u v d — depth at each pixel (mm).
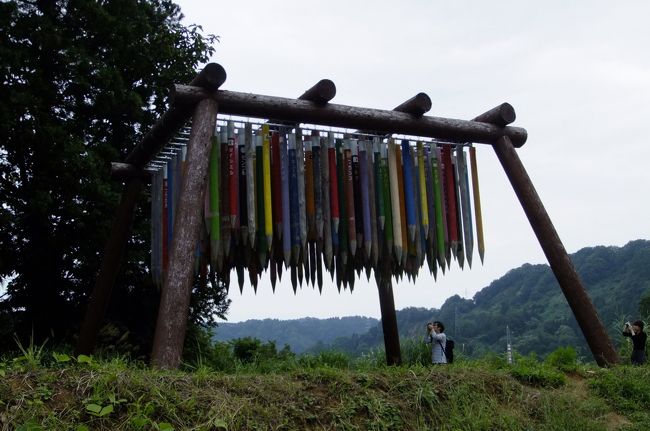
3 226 13945
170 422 5305
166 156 10727
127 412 5258
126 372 5680
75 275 15867
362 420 6199
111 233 11125
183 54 17516
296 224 9297
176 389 5715
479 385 7215
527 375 7777
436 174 10359
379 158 10070
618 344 12500
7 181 15016
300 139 9508
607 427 7047
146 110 16719
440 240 10164
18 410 4910
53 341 14773
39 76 14547
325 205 9547
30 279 15500
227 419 5504
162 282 10352
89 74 15203
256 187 9180
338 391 6469
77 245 15133
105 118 16125
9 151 14727
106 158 15484
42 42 14617
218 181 8906
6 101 13914
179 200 8055
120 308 16234
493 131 10586
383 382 6820
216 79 8516
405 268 10195
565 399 7355
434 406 6672
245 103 8844
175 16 18203
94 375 5488
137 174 11141
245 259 9195
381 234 9906
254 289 9531
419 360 10922
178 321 7406
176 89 8484
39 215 14406
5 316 13859
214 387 5945
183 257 7703
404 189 10148
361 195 9828
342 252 9602
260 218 9078
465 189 10523
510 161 10516
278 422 5770
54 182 14586
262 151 9258
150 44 16625
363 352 11516
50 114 15156
